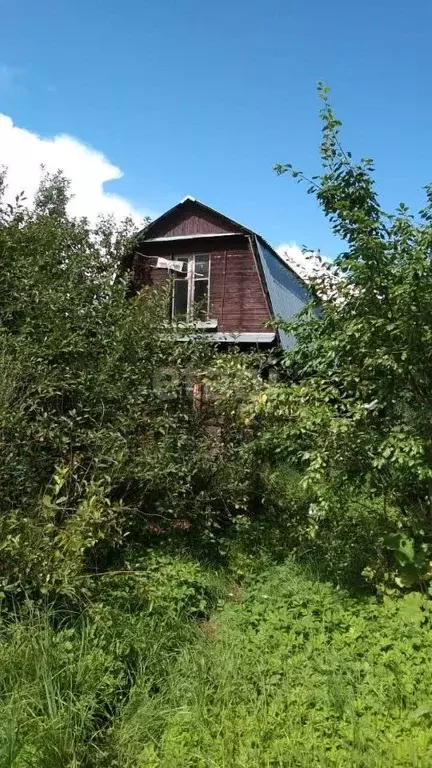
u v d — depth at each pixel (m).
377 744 2.91
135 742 3.13
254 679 3.58
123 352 5.92
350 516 5.14
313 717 3.15
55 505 4.23
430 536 4.65
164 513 5.85
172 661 3.93
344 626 4.09
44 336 5.47
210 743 3.04
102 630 3.78
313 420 4.50
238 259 13.52
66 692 3.20
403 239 4.38
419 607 4.16
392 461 4.19
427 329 4.21
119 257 13.12
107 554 5.20
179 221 13.95
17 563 3.77
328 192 4.70
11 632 3.50
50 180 18.47
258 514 6.57
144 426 5.87
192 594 4.80
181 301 13.75
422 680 3.38
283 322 5.30
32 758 2.81
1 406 4.58
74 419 5.19
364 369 4.55
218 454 6.18
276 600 4.74
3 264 5.99
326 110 4.70
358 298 4.50
